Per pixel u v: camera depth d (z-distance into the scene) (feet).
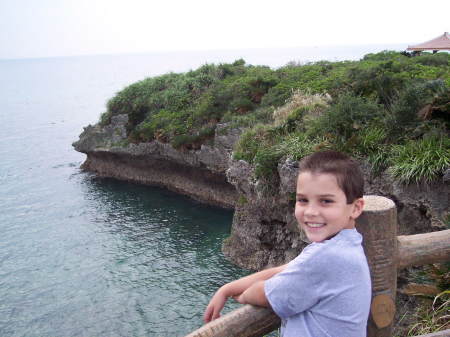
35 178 127.13
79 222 89.04
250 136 66.39
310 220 6.12
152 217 90.12
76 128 245.45
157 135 105.29
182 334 49.47
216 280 61.41
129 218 90.12
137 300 57.16
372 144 46.32
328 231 6.08
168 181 109.19
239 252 66.44
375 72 63.67
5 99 473.67
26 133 228.02
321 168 6.00
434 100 45.62
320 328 5.80
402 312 30.60
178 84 120.26
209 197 98.02
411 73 62.13
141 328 51.01
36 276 65.77
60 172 133.59
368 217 6.83
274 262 61.93
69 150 174.40
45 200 105.29
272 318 6.63
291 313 6.01
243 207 65.62
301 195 6.23
